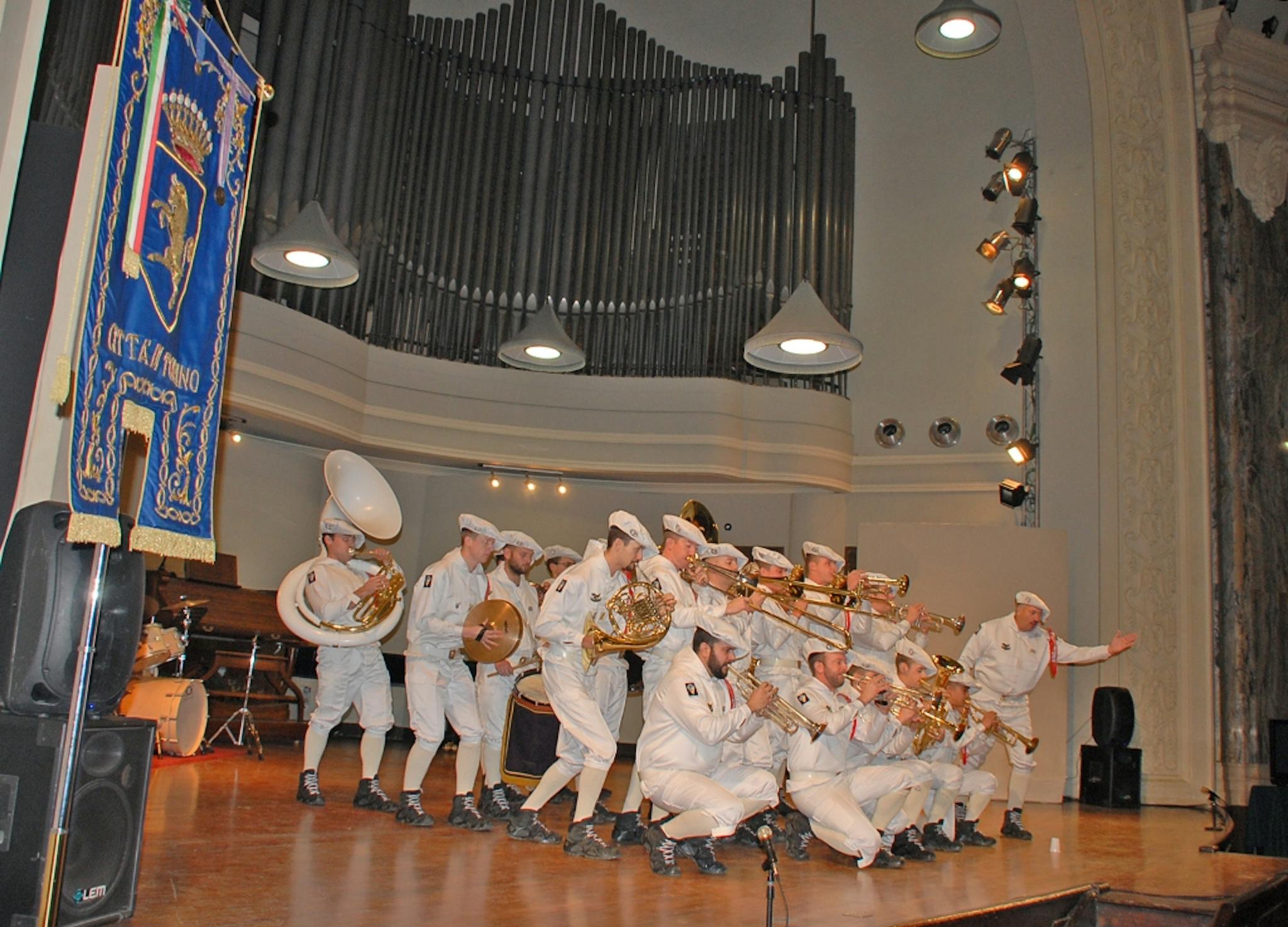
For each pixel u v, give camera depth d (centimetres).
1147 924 524
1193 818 941
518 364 1124
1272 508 1126
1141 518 1115
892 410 1251
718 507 1308
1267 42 1178
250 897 389
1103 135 1178
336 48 1164
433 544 1325
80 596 337
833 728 584
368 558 648
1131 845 733
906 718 623
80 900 331
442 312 1216
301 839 525
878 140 1312
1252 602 1102
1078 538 1130
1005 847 708
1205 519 1109
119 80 331
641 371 1246
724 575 609
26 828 320
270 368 1032
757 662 584
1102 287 1161
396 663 1322
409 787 609
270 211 1084
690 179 1283
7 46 381
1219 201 1170
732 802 513
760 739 646
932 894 501
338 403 1106
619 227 1270
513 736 675
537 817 573
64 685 330
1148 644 1092
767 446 1199
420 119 1237
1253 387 1141
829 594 705
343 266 923
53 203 406
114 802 343
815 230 1269
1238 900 525
